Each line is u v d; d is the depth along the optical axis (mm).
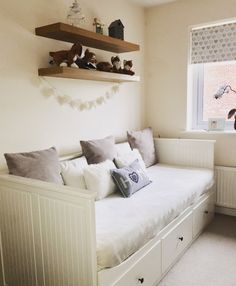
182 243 2338
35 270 1688
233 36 3068
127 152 2820
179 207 2191
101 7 2842
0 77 1977
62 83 2455
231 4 2994
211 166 3162
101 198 2170
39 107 2268
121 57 3186
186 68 3363
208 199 2955
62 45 2424
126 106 3336
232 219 3143
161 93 3584
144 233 1717
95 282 1398
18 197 1697
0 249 1912
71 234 1439
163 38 3480
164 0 3266
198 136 3371
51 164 1998
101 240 1490
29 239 1686
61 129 2475
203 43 3250
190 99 3486
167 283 2006
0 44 1963
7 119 2039
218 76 3359
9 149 2064
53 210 1500
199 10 3189
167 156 3445
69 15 2340
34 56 2195
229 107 3326
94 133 2857
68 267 1491
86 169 2191
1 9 1955
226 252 2426
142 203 2070
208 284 1999
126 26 3236
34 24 2176
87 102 2742
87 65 2404
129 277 1614
